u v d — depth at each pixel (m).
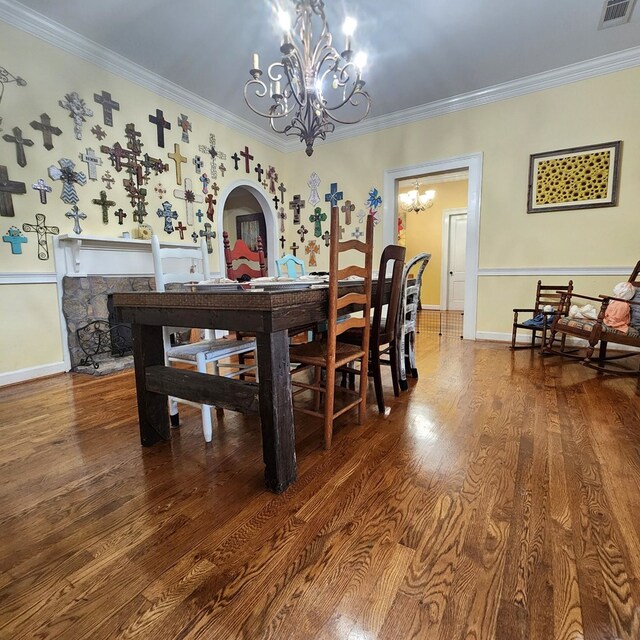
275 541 1.05
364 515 1.15
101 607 0.85
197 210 3.89
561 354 3.16
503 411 1.96
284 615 0.82
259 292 1.22
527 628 0.78
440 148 3.99
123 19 2.59
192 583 0.91
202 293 1.35
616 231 3.27
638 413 1.90
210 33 2.76
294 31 2.38
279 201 5.00
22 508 1.21
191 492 1.29
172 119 3.60
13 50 2.47
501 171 3.70
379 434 1.73
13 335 2.58
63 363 2.86
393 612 0.82
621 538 1.02
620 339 2.55
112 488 1.32
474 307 3.99
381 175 4.38
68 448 1.63
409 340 2.55
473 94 3.70
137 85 3.27
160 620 0.81
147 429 1.63
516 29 2.75
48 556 1.00
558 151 3.42
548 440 1.62
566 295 3.03
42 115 2.64
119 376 2.75
